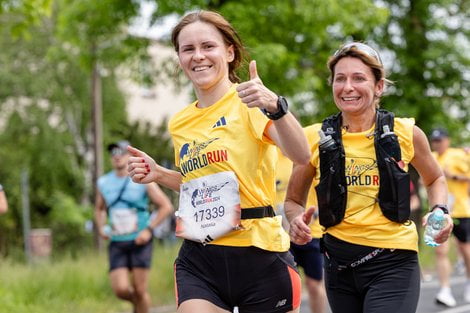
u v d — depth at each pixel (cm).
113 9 3281
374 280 892
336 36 3775
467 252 2167
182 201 838
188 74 827
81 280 2347
